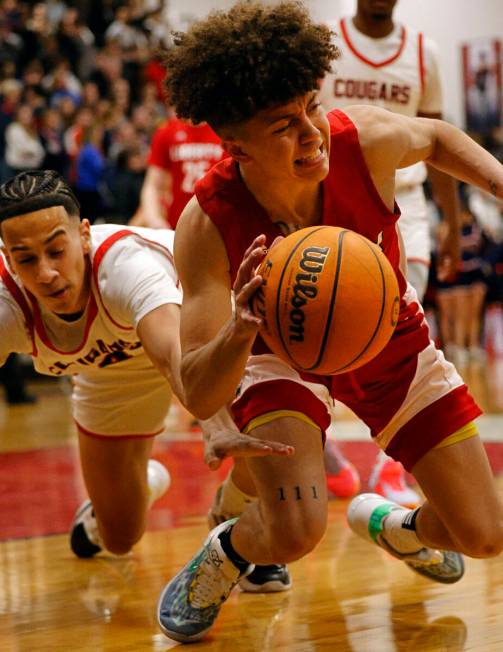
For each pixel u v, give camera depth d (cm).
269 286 184
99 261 246
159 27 1224
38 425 684
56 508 405
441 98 406
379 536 261
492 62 1424
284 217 205
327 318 181
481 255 1093
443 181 330
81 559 321
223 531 233
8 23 1118
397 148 212
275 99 183
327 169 193
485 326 1126
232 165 208
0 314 249
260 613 254
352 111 213
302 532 211
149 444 294
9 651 233
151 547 334
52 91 1061
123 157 938
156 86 1148
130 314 240
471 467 219
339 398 233
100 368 272
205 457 195
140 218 543
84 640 238
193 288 206
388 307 186
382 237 216
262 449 190
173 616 234
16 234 231
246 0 198
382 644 225
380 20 391
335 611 253
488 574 283
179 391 214
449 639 226
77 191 923
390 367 225
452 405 224
